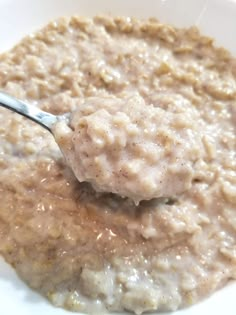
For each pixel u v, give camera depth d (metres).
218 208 0.10
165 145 0.09
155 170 0.09
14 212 0.09
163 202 0.09
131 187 0.08
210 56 0.12
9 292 0.09
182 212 0.09
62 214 0.09
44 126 0.10
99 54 0.12
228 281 0.09
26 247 0.09
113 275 0.09
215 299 0.09
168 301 0.09
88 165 0.09
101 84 0.11
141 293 0.09
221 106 0.11
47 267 0.09
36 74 0.11
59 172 0.10
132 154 0.09
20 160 0.10
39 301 0.09
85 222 0.09
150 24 0.12
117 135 0.09
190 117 0.10
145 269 0.09
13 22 0.12
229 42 0.12
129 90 0.11
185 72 0.12
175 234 0.09
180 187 0.09
